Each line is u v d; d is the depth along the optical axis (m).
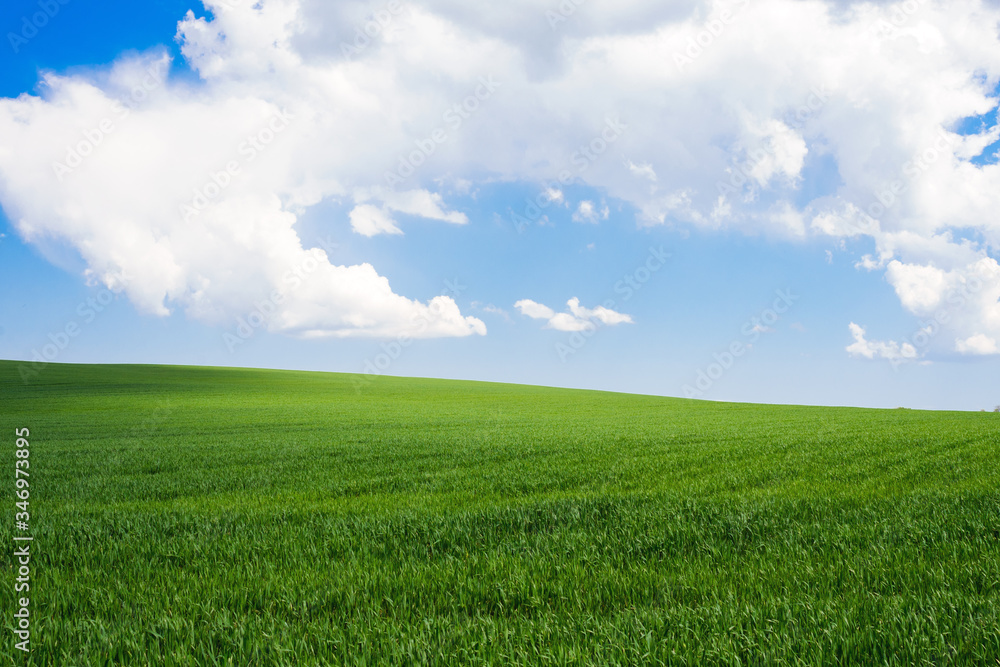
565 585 5.34
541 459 18.19
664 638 4.12
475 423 37.69
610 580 5.43
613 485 12.78
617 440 24.73
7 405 49.88
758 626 4.30
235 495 12.32
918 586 5.13
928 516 8.05
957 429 29.41
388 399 66.00
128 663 4.04
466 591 5.24
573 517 8.32
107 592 5.37
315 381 84.19
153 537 7.57
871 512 8.31
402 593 5.22
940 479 12.63
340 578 5.55
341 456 19.81
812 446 21.17
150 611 4.86
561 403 65.56
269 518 8.82
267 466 17.30
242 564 6.25
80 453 21.17
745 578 5.48
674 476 13.91
